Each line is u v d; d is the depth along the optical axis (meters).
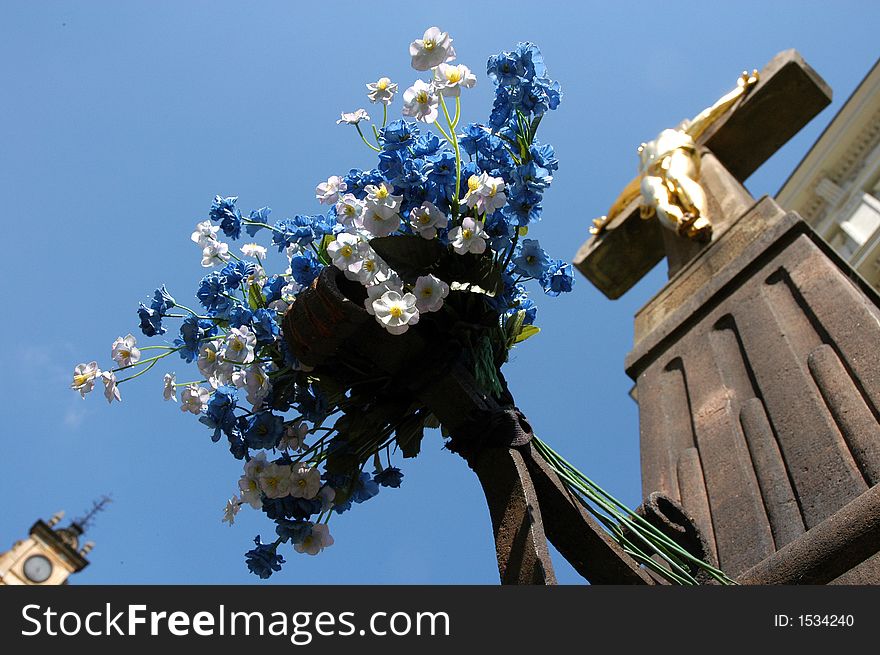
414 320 2.41
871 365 4.28
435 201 2.70
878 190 21.59
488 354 2.72
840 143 22.61
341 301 2.43
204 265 2.97
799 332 5.09
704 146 9.01
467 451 2.62
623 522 2.93
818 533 3.11
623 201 9.38
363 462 2.82
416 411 2.80
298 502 2.69
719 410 5.24
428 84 2.72
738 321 5.79
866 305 4.75
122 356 2.79
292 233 2.82
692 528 3.25
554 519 2.70
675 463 5.29
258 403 2.69
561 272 2.87
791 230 6.02
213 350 2.71
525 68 2.75
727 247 6.90
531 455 2.63
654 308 7.09
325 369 2.72
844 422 4.09
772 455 4.41
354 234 2.68
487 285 2.71
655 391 6.15
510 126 2.82
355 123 2.82
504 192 2.68
